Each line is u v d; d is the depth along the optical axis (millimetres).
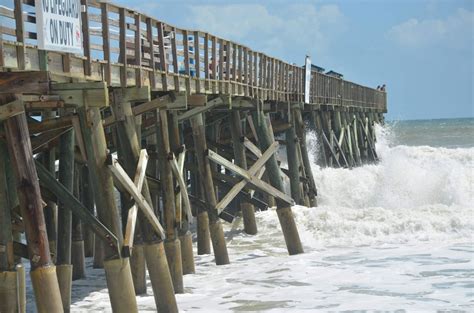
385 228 21062
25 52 9062
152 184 14734
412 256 17812
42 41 9117
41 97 10234
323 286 14859
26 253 9719
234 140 19766
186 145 19438
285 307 13258
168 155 14344
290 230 18859
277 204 18891
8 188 10172
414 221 21156
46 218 12344
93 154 10656
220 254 17719
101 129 10750
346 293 14172
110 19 11773
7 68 8883
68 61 10031
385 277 15484
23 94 10047
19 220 10227
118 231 10898
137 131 14266
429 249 18734
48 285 9156
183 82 15344
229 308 13312
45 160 12445
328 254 18672
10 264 9641
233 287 15078
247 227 21938
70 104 10312
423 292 14031
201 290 14922
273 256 18766
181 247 16578
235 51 19000
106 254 10773
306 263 17453
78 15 10266
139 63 12859
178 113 17391
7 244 9602
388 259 17547
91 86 10281
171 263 14562
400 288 14422
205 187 17516
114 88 12430
